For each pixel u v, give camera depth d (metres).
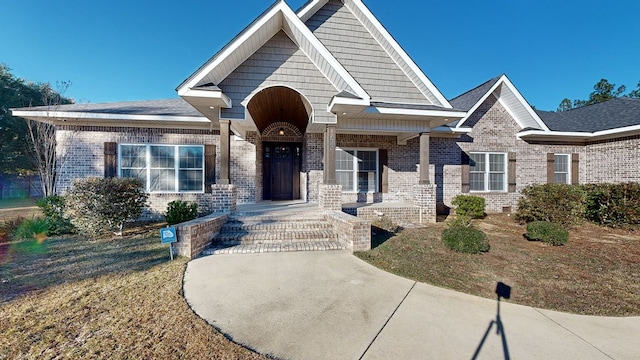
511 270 5.29
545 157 13.63
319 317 3.47
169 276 4.84
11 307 3.69
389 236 7.74
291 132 12.66
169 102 13.16
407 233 8.14
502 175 13.36
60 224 8.38
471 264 5.57
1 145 21.36
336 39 10.16
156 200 11.10
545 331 3.23
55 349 2.78
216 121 9.27
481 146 13.09
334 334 3.09
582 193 10.08
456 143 12.91
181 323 3.28
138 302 3.85
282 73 7.94
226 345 2.85
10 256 6.09
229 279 4.74
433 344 2.92
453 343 2.94
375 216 10.19
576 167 13.82
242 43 7.15
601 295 4.29
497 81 12.42
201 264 5.52
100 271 5.11
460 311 3.69
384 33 9.98
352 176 12.24
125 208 8.23
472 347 2.88
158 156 11.19
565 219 9.06
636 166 11.93
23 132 21.64
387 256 6.02
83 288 4.33
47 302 3.84
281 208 9.54
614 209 9.38
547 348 2.88
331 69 7.84
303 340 2.96
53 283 4.54
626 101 14.16
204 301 3.89
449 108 9.62
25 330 3.12
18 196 21.23
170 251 5.84
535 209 9.62
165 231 5.74
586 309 3.84
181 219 8.74
